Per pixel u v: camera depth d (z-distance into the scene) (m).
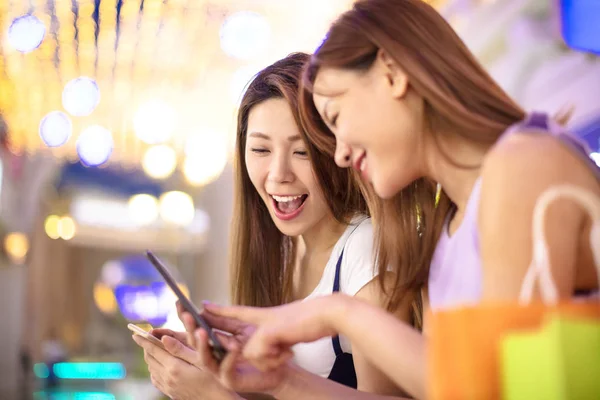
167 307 14.89
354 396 1.37
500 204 1.02
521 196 1.01
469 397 0.83
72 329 18.34
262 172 1.92
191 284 18.67
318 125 1.73
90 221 16.92
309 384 1.37
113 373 12.98
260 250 2.12
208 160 8.04
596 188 1.04
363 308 1.20
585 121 3.68
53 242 17.14
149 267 16.23
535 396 0.78
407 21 1.24
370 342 1.17
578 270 1.07
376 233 1.68
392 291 1.64
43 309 15.77
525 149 1.03
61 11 6.50
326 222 1.97
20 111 9.05
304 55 1.95
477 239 1.20
